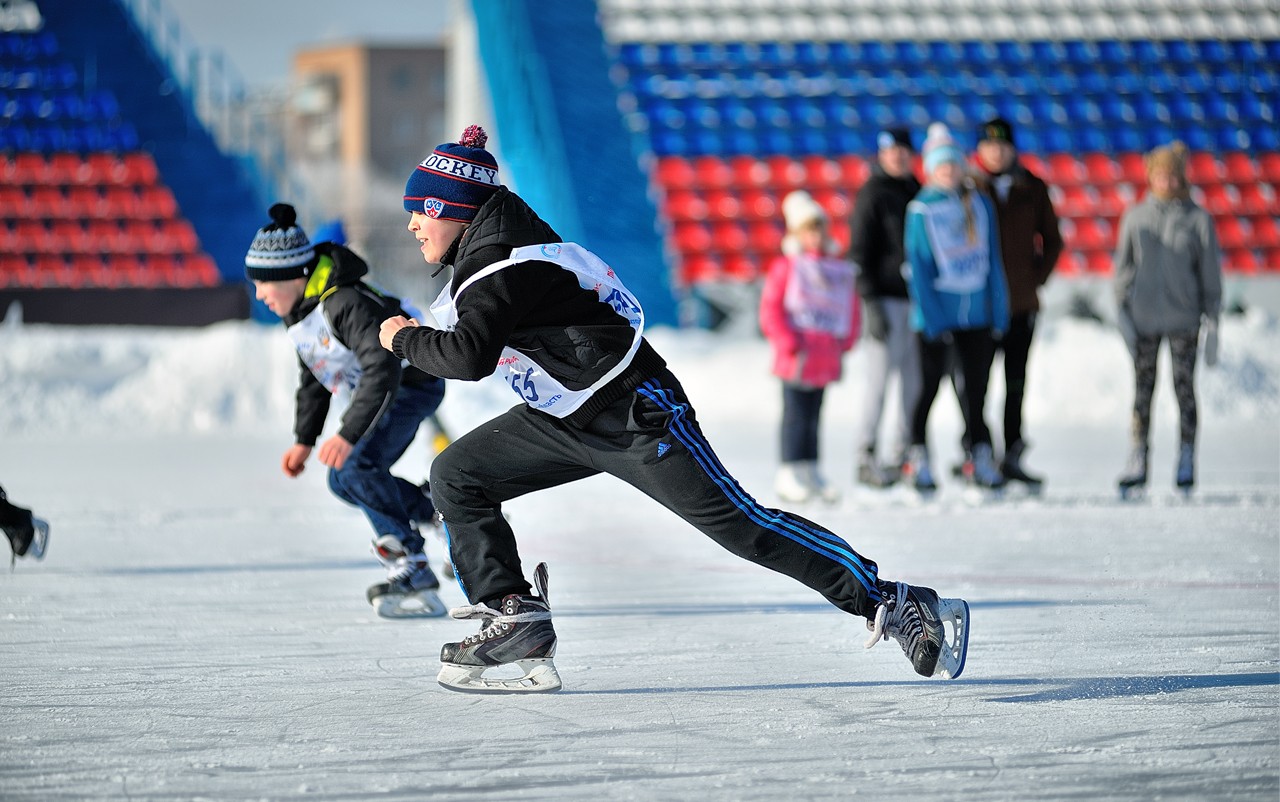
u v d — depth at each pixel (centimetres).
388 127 17350
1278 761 518
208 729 582
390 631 830
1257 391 2848
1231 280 4659
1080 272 4781
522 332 604
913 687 656
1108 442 2372
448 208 620
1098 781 492
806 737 560
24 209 4947
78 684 676
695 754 535
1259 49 5278
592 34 5300
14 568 1105
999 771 506
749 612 884
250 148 5747
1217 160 5012
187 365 3041
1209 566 1054
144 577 1057
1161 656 722
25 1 5275
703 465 603
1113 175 4953
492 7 5506
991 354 1513
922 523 1343
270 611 904
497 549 651
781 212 4756
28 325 4022
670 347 3197
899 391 1600
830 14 5297
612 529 1361
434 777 505
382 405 823
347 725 588
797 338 1537
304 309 844
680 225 4700
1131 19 5325
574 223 4675
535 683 648
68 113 5103
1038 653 732
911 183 1578
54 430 2872
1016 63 5209
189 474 1966
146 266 4891
